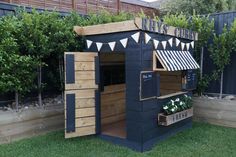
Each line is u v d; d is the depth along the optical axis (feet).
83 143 17.60
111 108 22.57
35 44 17.81
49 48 18.52
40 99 19.86
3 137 16.99
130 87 16.66
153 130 17.40
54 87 21.94
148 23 16.20
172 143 17.79
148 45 16.58
